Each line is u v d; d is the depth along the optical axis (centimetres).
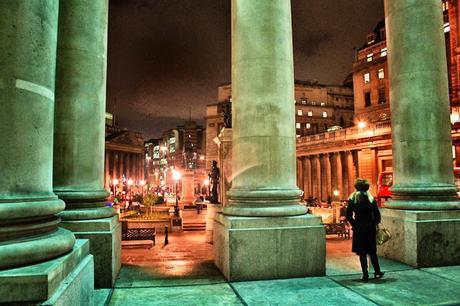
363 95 6650
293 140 883
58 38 805
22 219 362
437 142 967
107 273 742
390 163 4684
